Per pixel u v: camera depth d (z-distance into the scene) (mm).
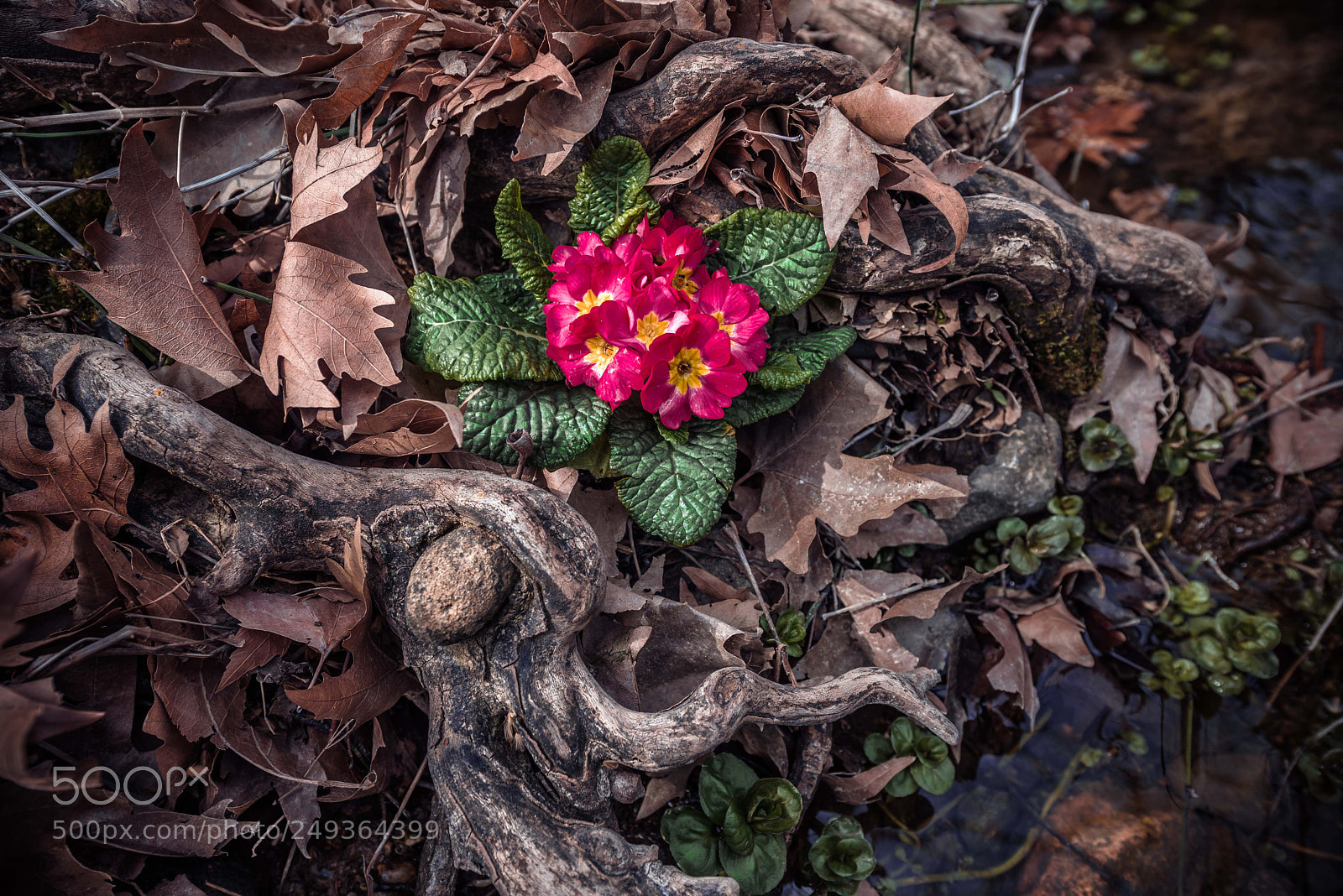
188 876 402
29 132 448
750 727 450
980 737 489
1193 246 515
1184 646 511
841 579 483
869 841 457
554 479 433
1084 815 472
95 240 394
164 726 396
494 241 479
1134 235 507
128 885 393
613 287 416
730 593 466
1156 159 640
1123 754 488
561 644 401
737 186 446
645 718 400
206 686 405
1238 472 554
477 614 390
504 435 416
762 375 434
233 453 398
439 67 435
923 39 562
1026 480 503
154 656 399
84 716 349
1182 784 481
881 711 484
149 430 392
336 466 414
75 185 436
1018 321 488
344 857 424
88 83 443
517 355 419
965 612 502
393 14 432
